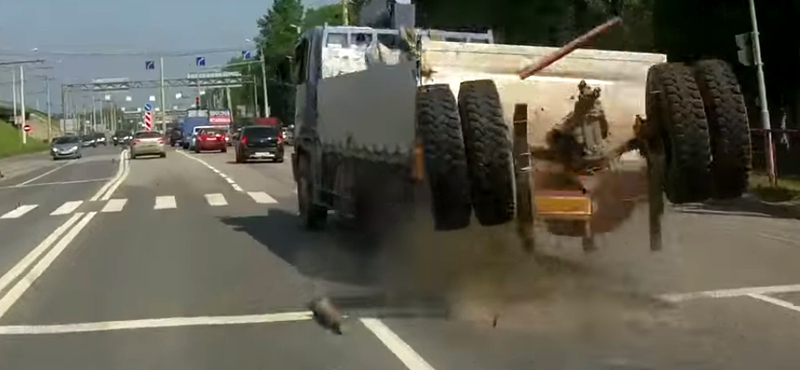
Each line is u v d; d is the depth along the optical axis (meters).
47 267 13.45
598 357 7.70
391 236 12.34
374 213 12.73
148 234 17.34
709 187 9.39
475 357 7.79
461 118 9.09
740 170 9.38
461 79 10.51
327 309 9.72
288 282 11.59
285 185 29.92
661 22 29.00
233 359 8.04
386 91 11.60
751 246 13.72
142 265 13.42
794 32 27.03
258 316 9.72
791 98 28.97
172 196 26.56
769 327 8.61
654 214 10.16
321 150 15.66
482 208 9.09
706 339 8.20
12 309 10.42
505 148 8.95
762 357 7.61
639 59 10.77
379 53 15.41
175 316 9.84
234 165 44.66
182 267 13.11
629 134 10.50
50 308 10.42
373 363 7.74
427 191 9.91
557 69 10.66
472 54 10.55
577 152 10.32
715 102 9.30
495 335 8.49
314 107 16.34
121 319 9.77
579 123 10.33
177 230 17.86
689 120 9.20
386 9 17.61
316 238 15.84
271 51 105.31
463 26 36.12
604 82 10.73
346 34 16.52
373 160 12.34
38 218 21.70
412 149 10.41
